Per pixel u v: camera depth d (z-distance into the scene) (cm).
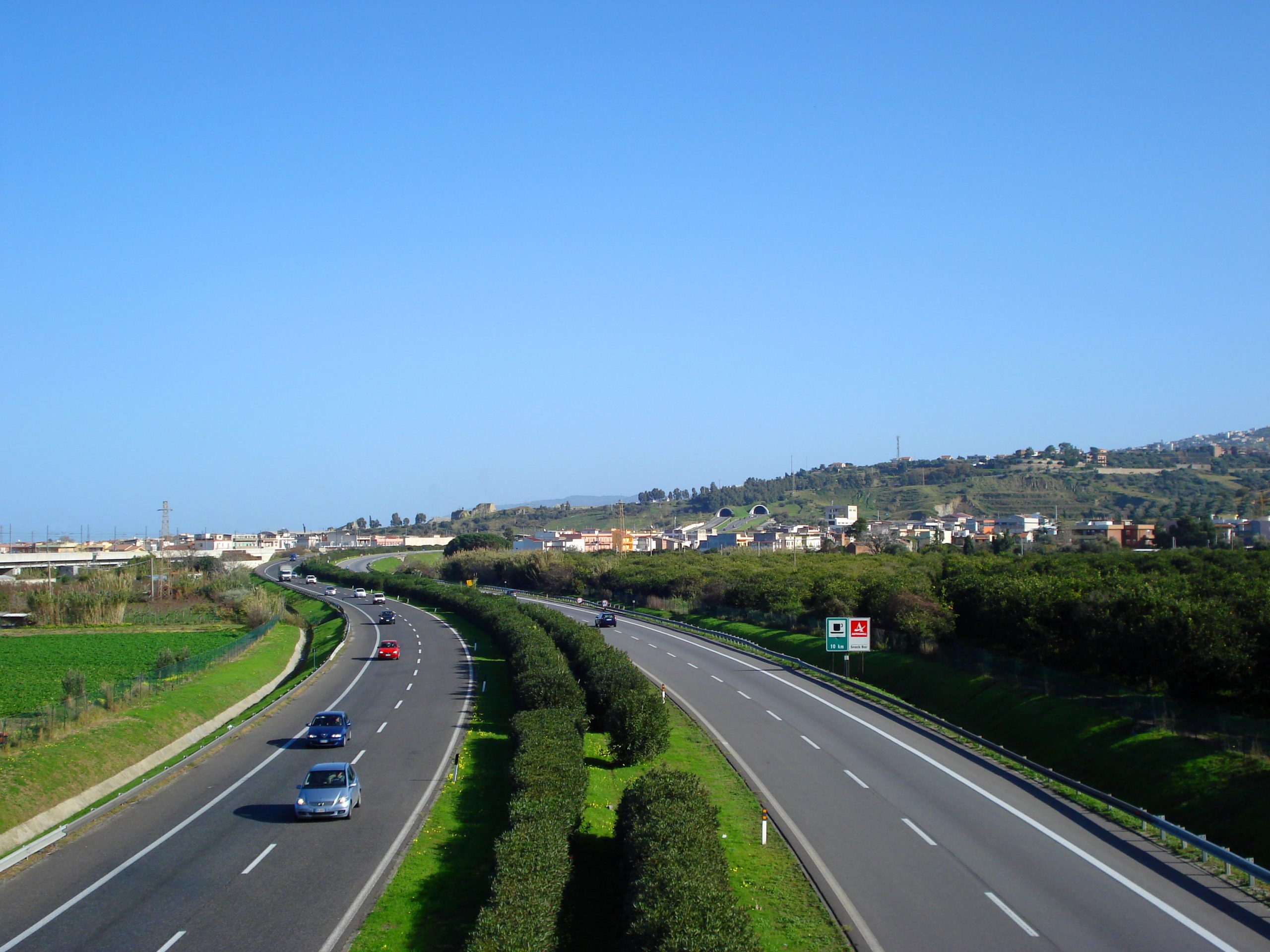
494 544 19162
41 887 2102
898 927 1811
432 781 3128
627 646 7000
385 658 6669
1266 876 1920
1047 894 1986
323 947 1770
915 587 5897
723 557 13112
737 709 4434
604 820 2730
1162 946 1698
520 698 4034
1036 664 4434
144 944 1773
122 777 3388
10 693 5131
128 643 7706
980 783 3019
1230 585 4250
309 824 2620
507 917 1611
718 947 1377
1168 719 3209
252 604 9525
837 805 2755
